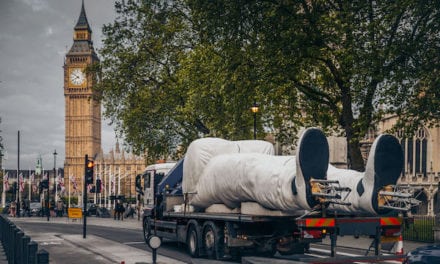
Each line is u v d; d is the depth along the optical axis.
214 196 15.28
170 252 17.77
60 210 53.81
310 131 10.91
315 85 25.64
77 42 184.88
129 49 38.50
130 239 23.27
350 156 23.20
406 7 19.53
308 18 22.23
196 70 32.62
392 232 11.55
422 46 19.78
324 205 11.09
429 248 8.79
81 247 19.30
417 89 20.08
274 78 23.66
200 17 25.34
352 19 21.11
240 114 27.89
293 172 12.02
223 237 14.62
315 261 8.83
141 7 37.72
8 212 62.88
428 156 61.22
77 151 181.62
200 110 33.00
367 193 10.93
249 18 23.52
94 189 42.50
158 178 20.69
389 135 10.85
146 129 38.28
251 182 13.29
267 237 14.34
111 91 38.84
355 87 21.19
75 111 182.25
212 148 16.23
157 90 37.91
